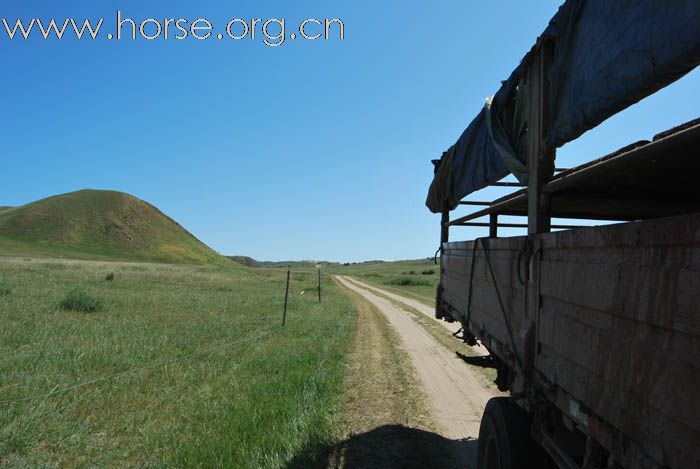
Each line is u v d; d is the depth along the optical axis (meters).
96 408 6.76
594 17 2.51
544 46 3.18
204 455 5.16
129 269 51.94
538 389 3.08
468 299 5.12
